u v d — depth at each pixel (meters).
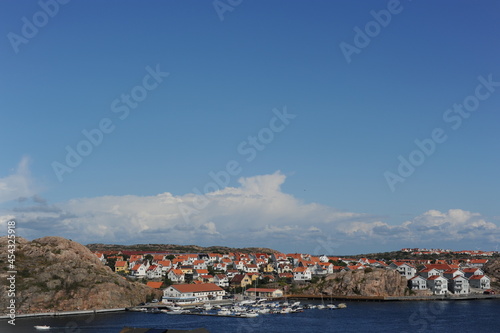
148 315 193.75
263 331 155.25
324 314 197.12
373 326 164.25
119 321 176.75
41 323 171.00
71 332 154.12
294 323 172.50
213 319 183.75
